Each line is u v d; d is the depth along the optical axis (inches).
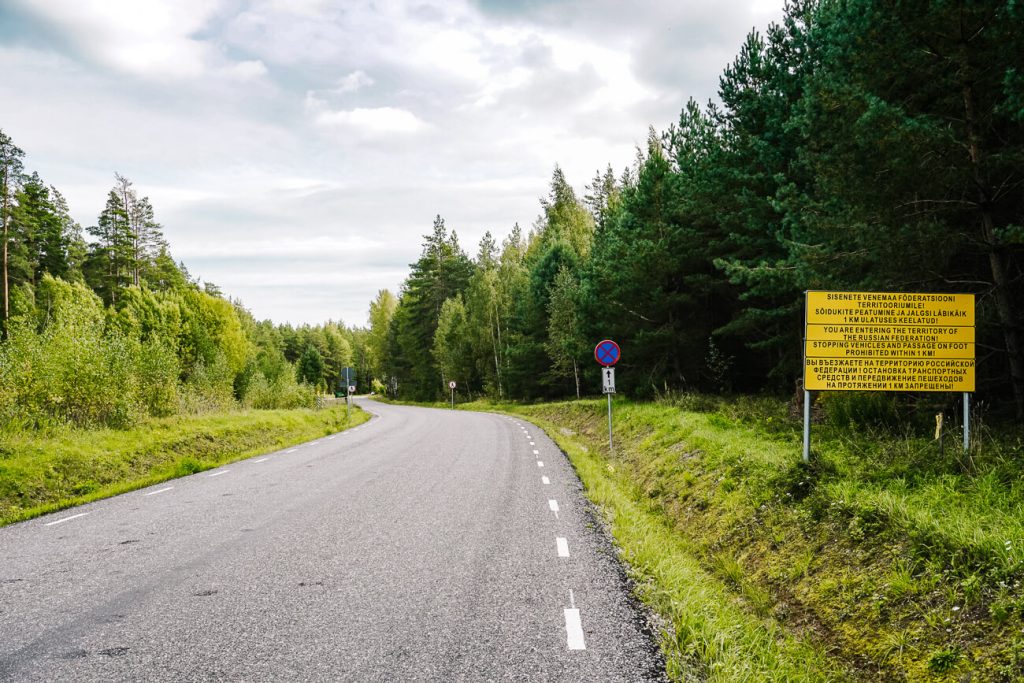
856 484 279.0
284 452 692.7
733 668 145.5
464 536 277.7
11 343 638.5
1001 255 402.0
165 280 2950.3
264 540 275.7
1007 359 445.1
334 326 6796.3
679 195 880.3
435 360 2962.6
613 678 140.3
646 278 916.6
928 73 375.2
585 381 1616.6
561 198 2625.5
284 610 186.1
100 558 250.4
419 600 193.9
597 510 338.0
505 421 1224.2
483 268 2945.4
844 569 213.5
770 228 682.8
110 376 697.0
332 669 145.3
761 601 219.3
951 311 332.5
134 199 2780.5
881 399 414.0
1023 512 213.8
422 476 467.5
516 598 195.3
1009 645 144.2
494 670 144.3
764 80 714.8
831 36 437.4
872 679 158.9
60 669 147.0
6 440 508.1
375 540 272.2
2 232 1748.3
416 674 142.3
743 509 305.7
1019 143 371.6
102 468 528.4
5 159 1759.4
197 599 197.5
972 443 305.9
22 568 237.1
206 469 551.8
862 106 372.5
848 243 414.6
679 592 201.3
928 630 163.9
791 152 663.8
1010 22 326.6
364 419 1472.7
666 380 1008.2
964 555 181.8
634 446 624.4
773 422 519.5
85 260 2488.9
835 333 334.6
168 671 145.2
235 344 2496.3
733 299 920.9
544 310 1852.9
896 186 374.0
